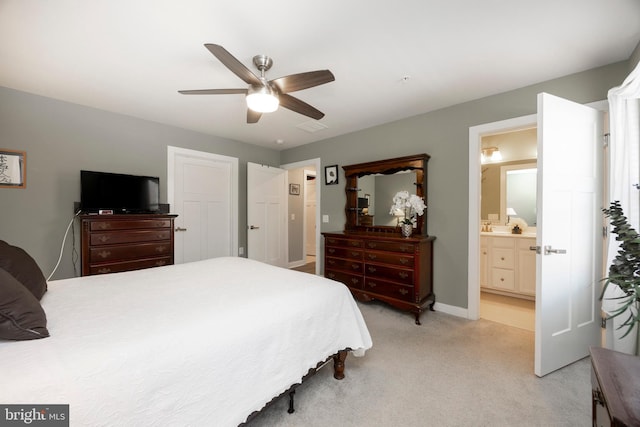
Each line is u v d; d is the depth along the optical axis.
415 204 2.98
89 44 1.87
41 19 1.61
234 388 1.13
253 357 1.21
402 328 2.61
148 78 2.35
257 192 4.52
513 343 2.30
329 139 4.26
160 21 1.64
